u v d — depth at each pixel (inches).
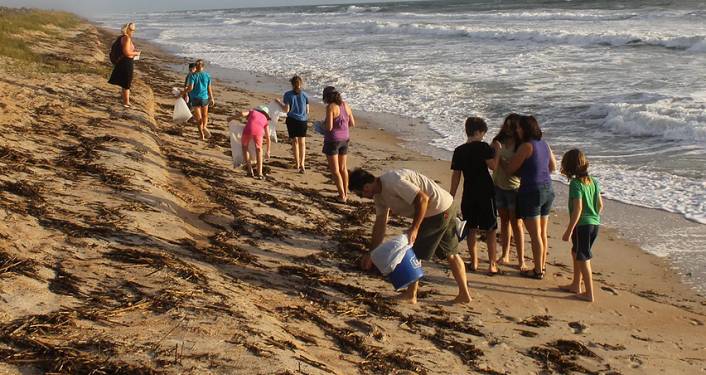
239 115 408.5
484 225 283.1
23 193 267.6
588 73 884.0
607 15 1902.1
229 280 233.0
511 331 237.5
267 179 407.2
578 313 257.6
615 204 398.3
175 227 271.1
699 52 1027.9
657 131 550.9
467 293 258.1
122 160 349.7
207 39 1998.0
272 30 2340.1
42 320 170.2
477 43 1401.3
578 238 267.1
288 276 256.7
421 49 1339.8
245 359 164.4
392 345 211.6
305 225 327.9
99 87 578.6
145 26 3228.3
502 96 757.9
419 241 245.1
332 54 1339.8
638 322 252.5
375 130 631.8
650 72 852.0
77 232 236.4
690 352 229.9
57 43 1241.4
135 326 175.2
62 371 150.3
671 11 1866.4
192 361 160.1
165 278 210.7
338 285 255.0
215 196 343.9
